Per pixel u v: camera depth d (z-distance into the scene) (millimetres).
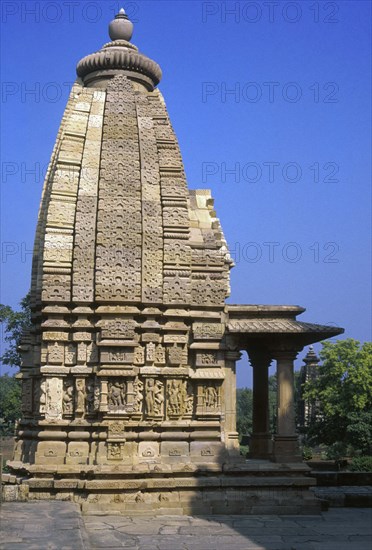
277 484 19719
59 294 20359
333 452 51156
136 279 20516
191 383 20672
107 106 22391
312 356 63938
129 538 16000
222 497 19469
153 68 23828
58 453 19672
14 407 64625
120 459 19484
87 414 19969
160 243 20938
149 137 22078
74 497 19016
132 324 20234
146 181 21406
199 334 20766
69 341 20359
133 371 20016
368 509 20969
